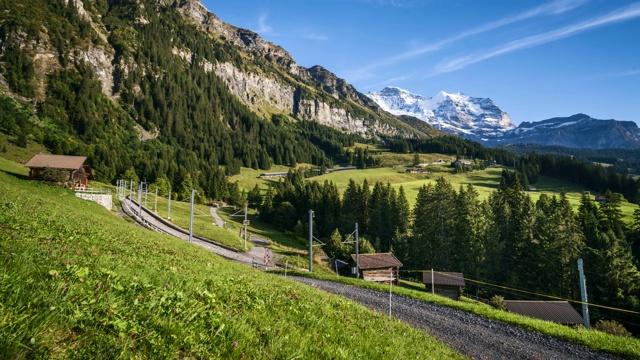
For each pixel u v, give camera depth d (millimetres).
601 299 59562
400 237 97000
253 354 4844
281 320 6945
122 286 5395
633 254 84125
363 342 7562
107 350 3627
